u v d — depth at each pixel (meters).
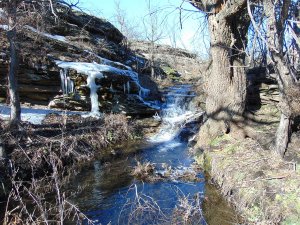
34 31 13.82
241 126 9.16
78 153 9.84
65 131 10.89
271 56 6.43
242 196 6.16
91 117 13.05
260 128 8.97
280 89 6.81
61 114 12.70
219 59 9.30
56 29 16.98
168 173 8.55
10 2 8.72
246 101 9.73
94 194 7.39
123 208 6.58
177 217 5.93
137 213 6.05
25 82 13.04
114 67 16.47
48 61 13.44
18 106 9.45
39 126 10.88
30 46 13.27
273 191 5.79
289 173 6.16
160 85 22.03
